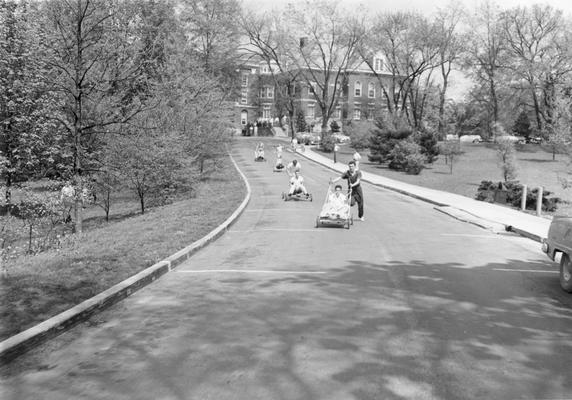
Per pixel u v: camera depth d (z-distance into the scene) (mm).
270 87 95812
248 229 15242
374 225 16375
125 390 4723
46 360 5430
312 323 6602
